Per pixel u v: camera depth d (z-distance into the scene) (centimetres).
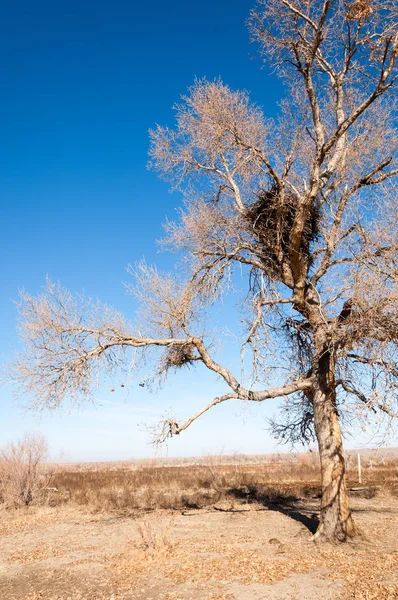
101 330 1338
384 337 959
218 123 1344
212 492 2586
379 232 995
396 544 1177
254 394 1255
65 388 1301
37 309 1306
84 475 4497
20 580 1045
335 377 1288
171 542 1297
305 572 973
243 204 1416
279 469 4256
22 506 2252
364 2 1138
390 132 1323
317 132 1293
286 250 1379
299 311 1376
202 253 1428
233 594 870
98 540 1434
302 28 1273
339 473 1241
